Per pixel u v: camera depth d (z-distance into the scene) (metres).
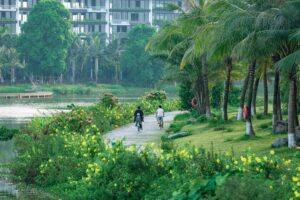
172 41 50.72
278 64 26.84
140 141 39.34
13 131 45.38
